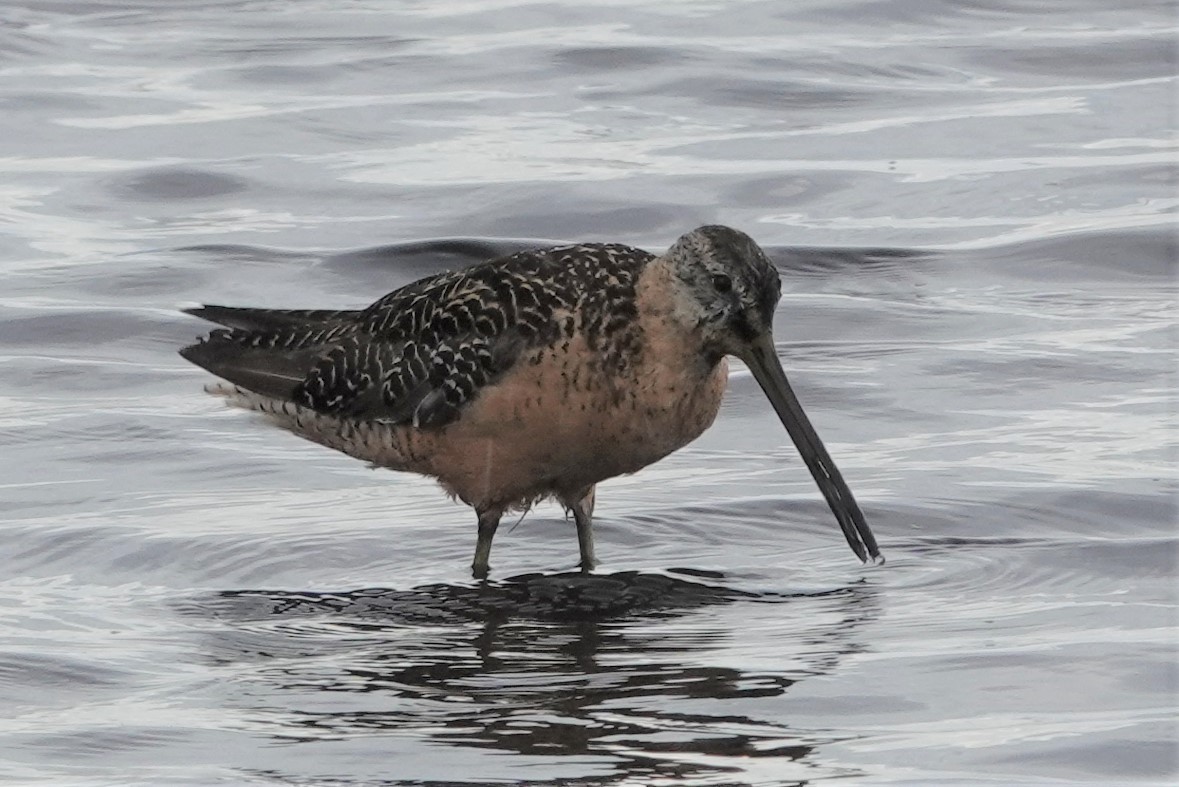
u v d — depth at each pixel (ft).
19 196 68.49
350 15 94.84
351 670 34.86
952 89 81.30
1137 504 42.32
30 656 35.14
